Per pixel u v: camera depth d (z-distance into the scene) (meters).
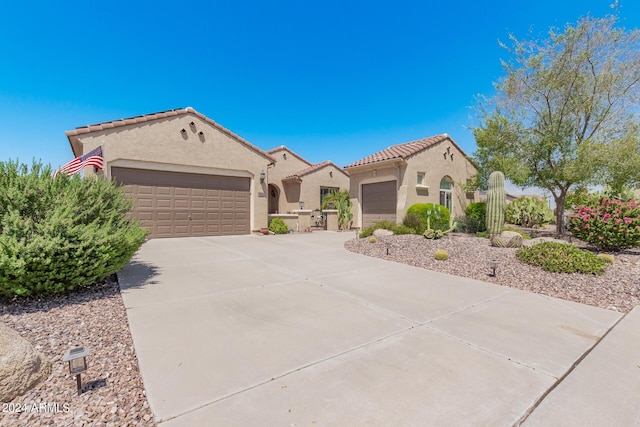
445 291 6.11
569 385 2.94
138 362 3.29
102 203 6.39
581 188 14.72
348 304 5.27
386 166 17.03
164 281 6.64
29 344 3.01
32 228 5.10
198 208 14.70
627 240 8.77
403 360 3.38
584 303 5.43
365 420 2.43
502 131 15.62
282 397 2.71
